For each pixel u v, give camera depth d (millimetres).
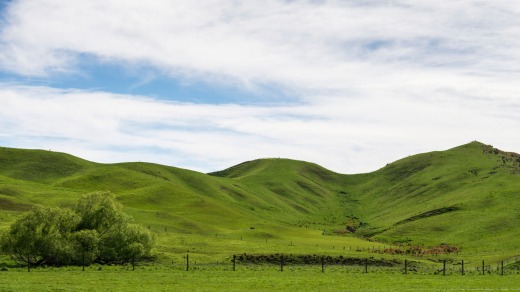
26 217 76562
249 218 196875
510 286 51562
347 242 151500
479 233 161625
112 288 44719
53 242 75125
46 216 78125
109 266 75250
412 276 63312
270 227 178750
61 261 76188
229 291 43969
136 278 54438
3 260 78625
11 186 174875
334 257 102500
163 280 52438
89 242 78188
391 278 59625
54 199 163000
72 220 81188
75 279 52188
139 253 83375
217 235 142375
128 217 88125
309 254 105125
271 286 48438
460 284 53125
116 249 82188
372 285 50938
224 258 94750
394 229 186250
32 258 79562
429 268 92500
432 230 175875
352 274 65438
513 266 84062
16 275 56219
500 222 167750
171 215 161500
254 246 118562
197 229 149875
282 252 108375
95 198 86125
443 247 149375
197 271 65625
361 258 103750
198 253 102562
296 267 85750
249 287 47344
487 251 139625
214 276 58312
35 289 41812
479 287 50250
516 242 145250
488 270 77875
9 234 75438
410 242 167500
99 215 84250
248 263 91438
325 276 61188
